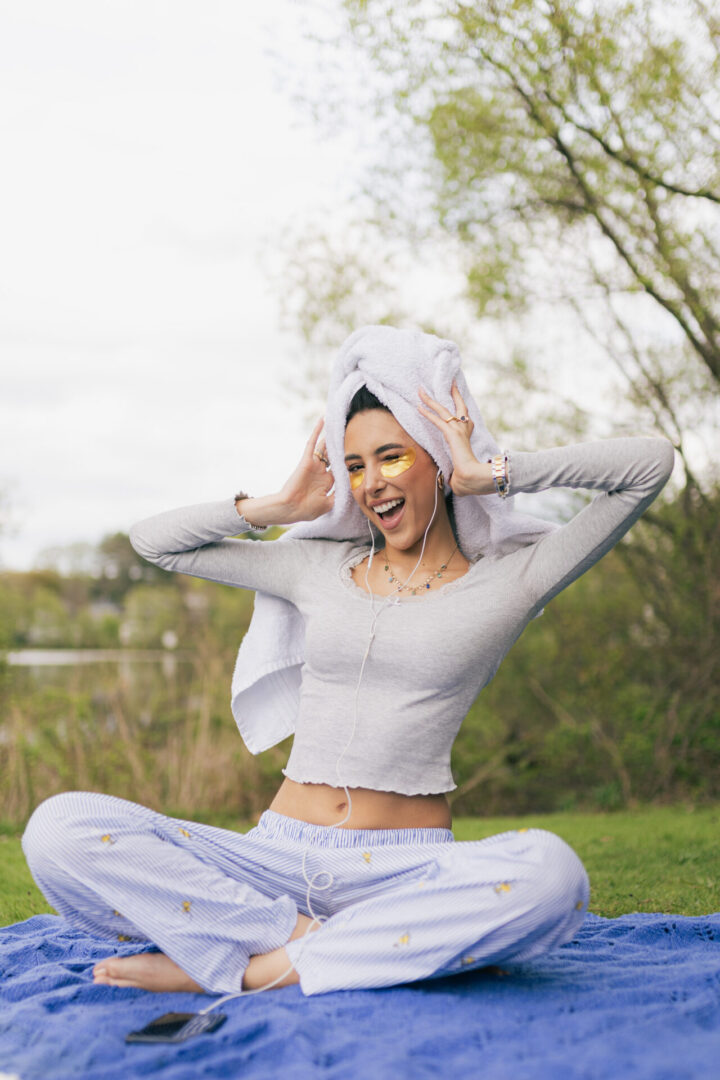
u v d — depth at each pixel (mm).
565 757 8297
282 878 2299
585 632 8531
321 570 2604
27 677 7738
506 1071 1694
